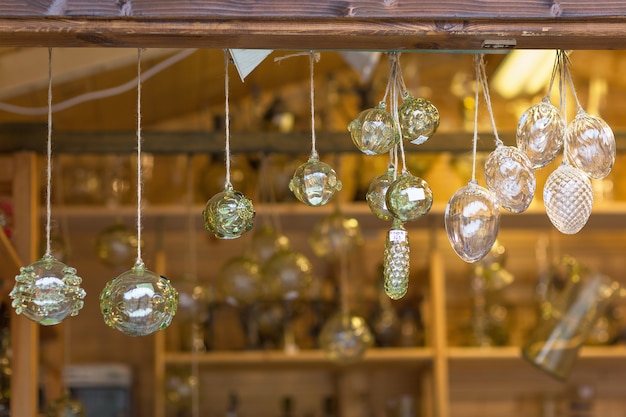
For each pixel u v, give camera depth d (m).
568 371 3.87
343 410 4.61
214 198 1.93
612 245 4.81
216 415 4.59
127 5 1.75
